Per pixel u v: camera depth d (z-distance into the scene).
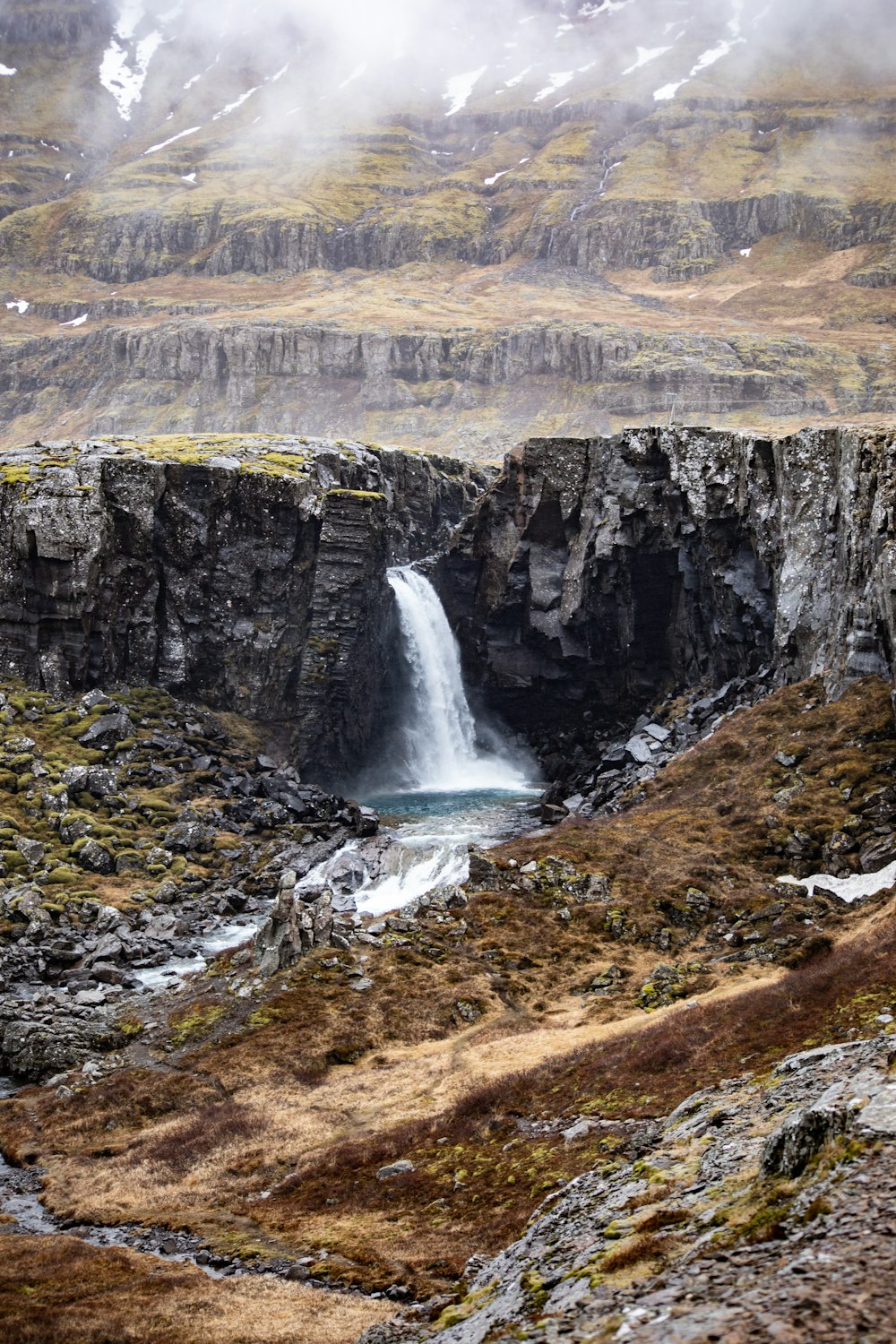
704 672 126.50
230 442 146.25
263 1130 51.06
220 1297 33.00
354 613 128.88
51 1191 47.62
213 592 126.19
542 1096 47.03
